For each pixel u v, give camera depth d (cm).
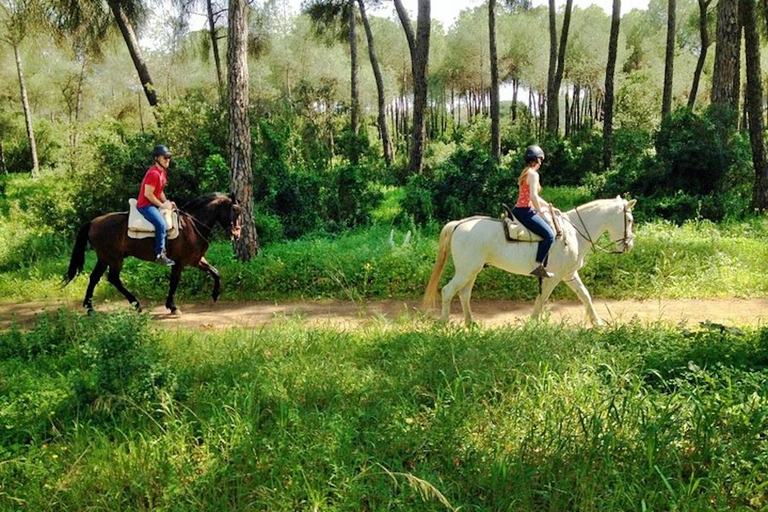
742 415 418
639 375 506
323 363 573
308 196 1508
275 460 403
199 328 839
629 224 791
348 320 873
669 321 750
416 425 450
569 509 366
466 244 750
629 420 424
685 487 355
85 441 438
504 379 505
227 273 1057
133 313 602
